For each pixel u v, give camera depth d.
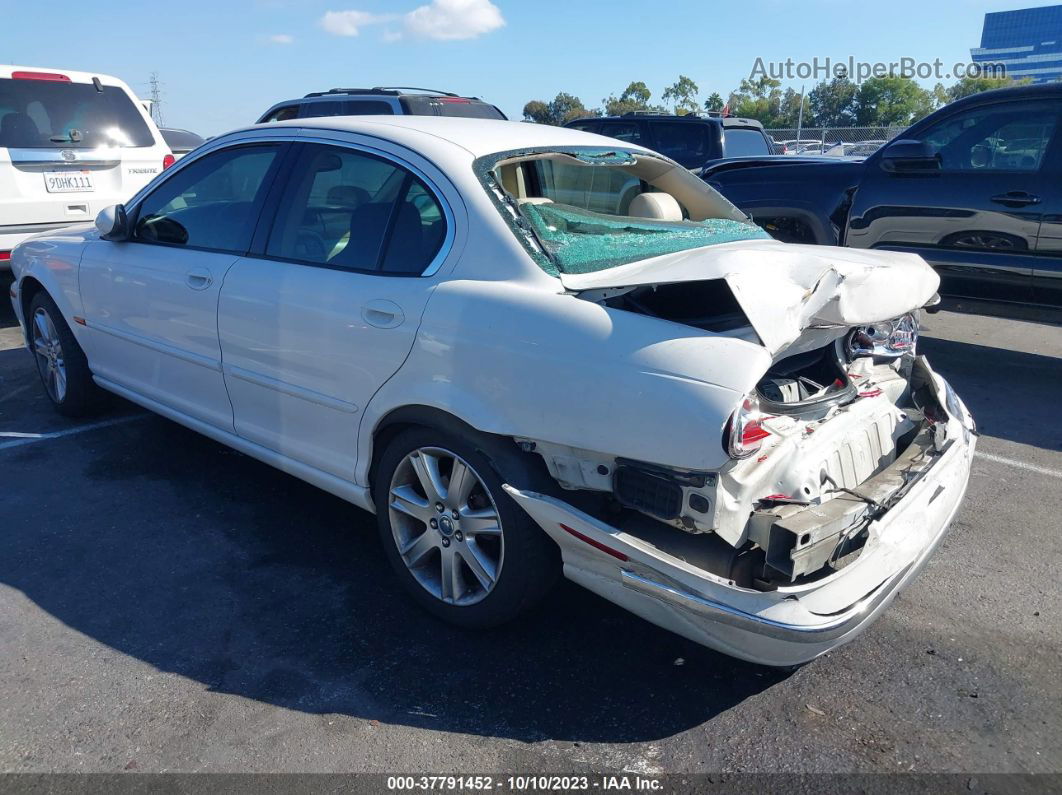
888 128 21.14
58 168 7.13
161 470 4.40
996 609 3.26
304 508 4.01
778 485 2.49
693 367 2.30
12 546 3.61
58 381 5.06
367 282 3.08
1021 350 7.25
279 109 10.28
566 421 2.50
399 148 3.20
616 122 12.02
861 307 2.55
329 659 2.89
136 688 2.72
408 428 3.02
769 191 7.10
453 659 2.90
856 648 3.00
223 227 3.77
